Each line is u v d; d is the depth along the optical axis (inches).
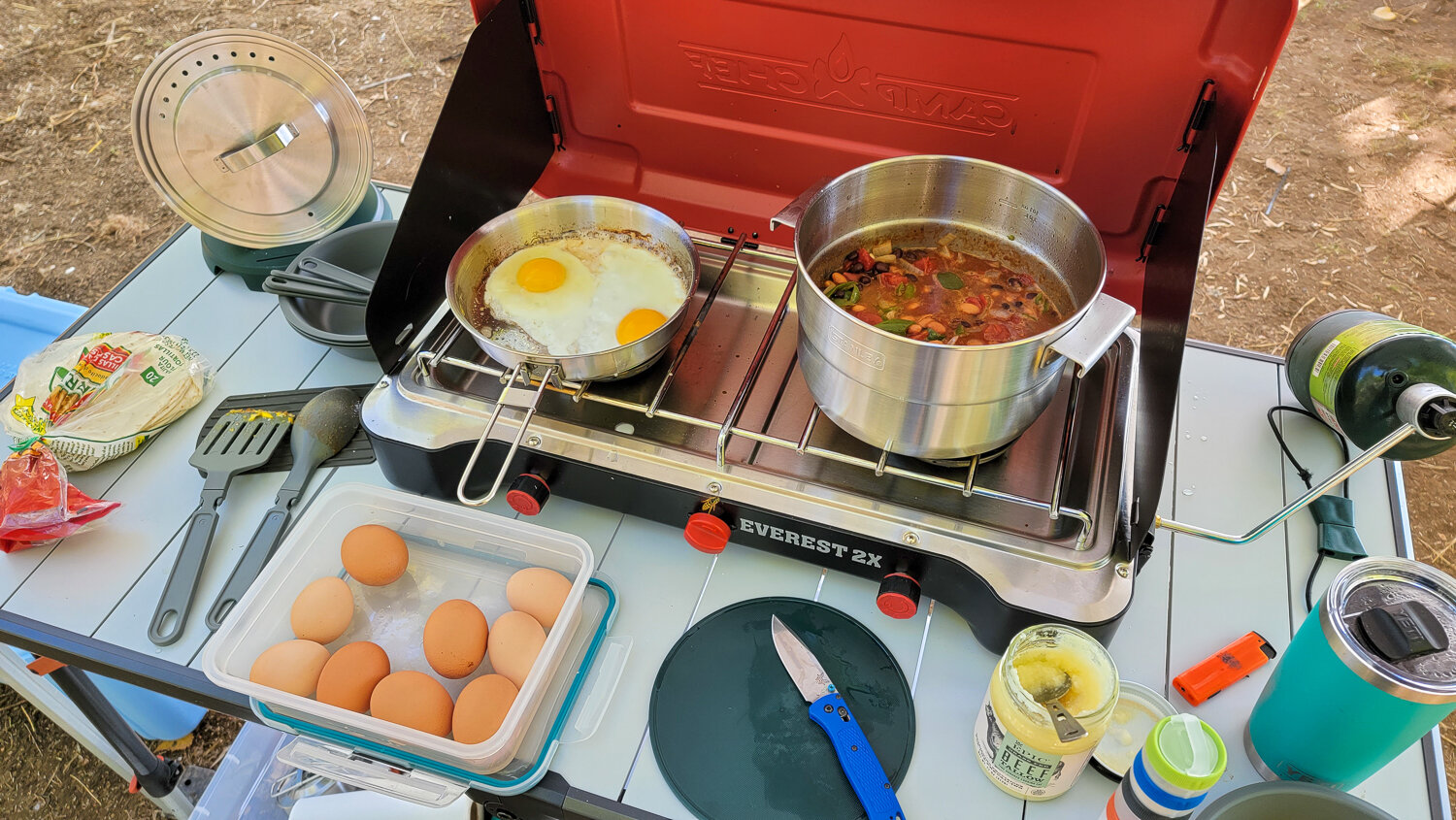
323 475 51.6
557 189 59.4
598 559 47.2
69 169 137.2
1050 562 39.9
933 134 49.0
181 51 48.8
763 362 48.7
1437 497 98.1
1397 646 31.6
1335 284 117.0
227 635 42.4
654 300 51.1
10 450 52.9
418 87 147.3
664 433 45.9
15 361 80.2
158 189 52.1
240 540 48.7
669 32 49.3
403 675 40.8
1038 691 35.9
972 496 42.9
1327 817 31.9
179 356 55.9
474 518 46.8
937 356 35.8
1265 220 125.1
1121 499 41.9
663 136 55.0
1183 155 44.1
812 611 44.8
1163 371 39.5
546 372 46.3
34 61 154.7
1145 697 40.9
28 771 78.0
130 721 68.3
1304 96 142.4
